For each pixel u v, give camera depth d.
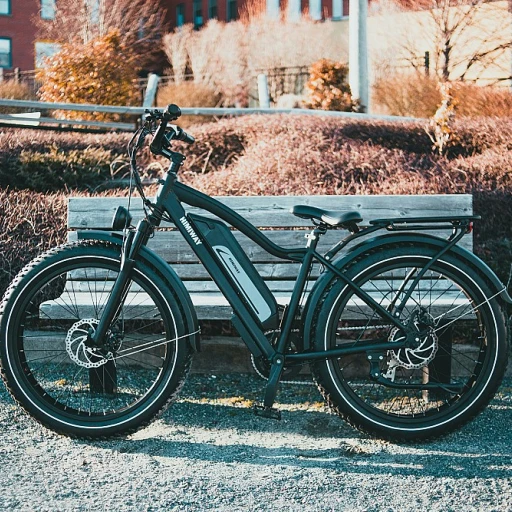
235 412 3.79
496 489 3.03
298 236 4.36
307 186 6.20
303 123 7.82
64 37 18.30
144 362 4.27
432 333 3.49
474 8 14.23
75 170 6.88
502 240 5.45
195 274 4.36
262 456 3.32
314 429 3.61
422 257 3.47
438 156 7.09
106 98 11.66
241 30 18.84
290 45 18.44
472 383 3.49
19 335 3.46
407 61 14.96
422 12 14.74
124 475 3.12
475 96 10.73
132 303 3.94
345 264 3.47
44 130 8.77
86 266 3.49
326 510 2.87
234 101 18.33
